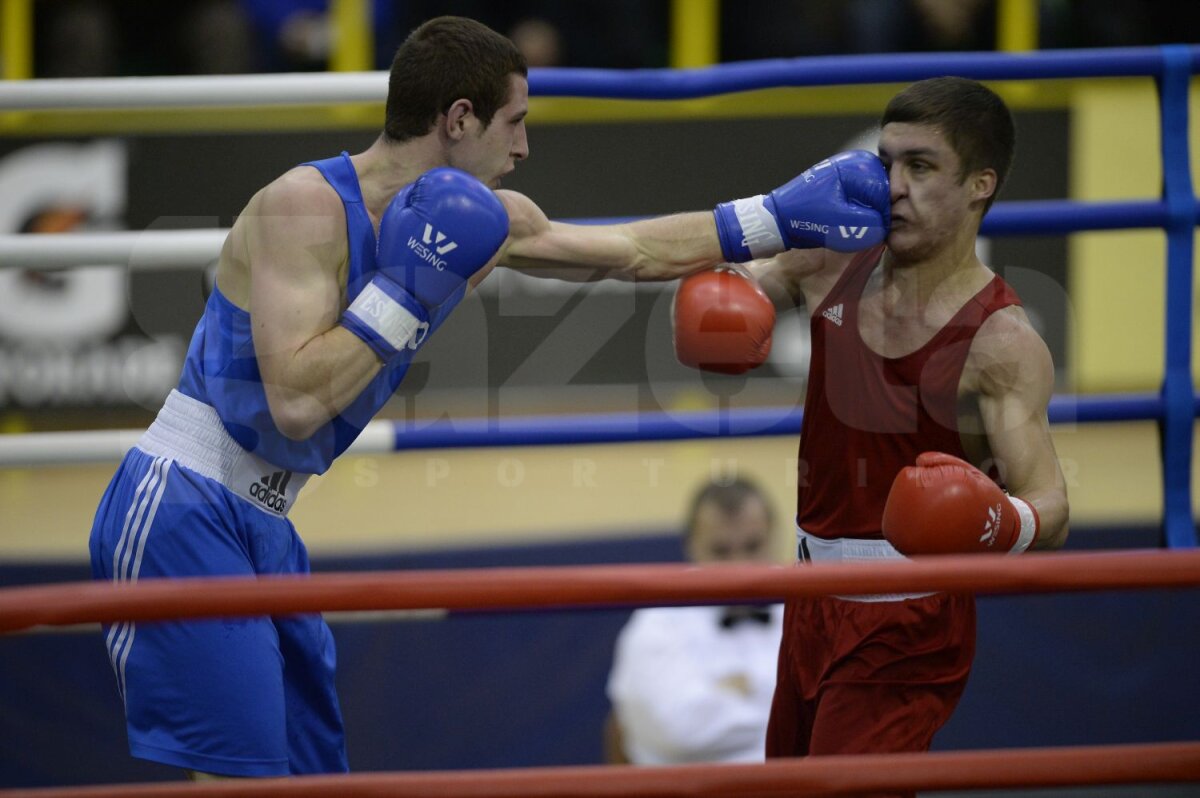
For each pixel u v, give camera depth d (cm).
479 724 1509
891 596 812
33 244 977
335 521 1530
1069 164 1725
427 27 815
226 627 790
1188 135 1032
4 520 1559
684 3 1891
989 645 1563
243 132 1616
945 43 1880
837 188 815
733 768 630
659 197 1627
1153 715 1562
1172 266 1027
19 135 1612
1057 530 750
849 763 632
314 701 883
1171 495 1031
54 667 1504
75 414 1631
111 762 1505
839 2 1895
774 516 1161
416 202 760
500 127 816
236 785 615
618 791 625
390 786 618
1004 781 632
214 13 1886
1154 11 1894
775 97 1627
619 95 1036
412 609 599
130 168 1616
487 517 1549
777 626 1209
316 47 1883
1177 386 1026
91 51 1884
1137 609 1566
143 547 797
